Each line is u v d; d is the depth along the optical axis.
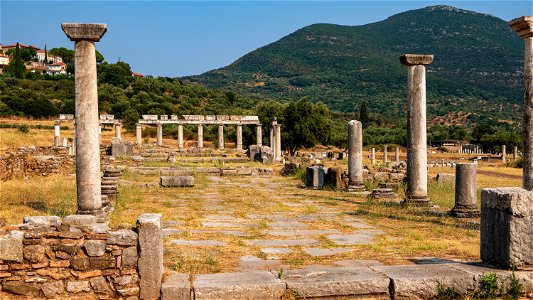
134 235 7.26
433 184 23.98
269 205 16.72
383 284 7.49
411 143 15.99
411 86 15.92
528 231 7.82
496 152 78.69
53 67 137.38
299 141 61.44
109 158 35.47
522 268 7.81
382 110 170.62
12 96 76.25
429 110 173.88
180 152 48.62
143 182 23.14
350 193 20.42
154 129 75.69
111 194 17.17
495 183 30.23
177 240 10.62
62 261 7.18
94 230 7.27
